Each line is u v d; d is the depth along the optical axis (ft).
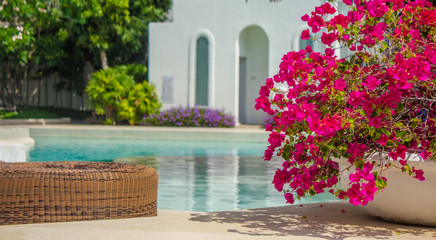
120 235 9.96
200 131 49.21
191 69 62.28
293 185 11.54
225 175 26.81
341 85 10.75
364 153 11.07
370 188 10.16
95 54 75.10
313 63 11.39
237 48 61.21
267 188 22.86
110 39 71.97
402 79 10.03
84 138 50.29
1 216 11.48
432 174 10.97
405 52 11.19
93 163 14.75
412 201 11.35
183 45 62.59
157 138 49.96
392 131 10.78
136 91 61.57
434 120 10.91
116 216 12.36
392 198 11.57
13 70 77.51
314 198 20.40
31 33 58.80
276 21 59.06
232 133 48.62
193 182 24.53
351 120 10.46
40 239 9.57
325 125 10.26
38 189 11.66
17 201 11.55
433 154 10.77
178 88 62.80
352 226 11.73
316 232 10.96
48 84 87.40
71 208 11.85
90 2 63.57
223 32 61.26
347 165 11.86
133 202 12.72
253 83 69.10
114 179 12.31
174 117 59.06
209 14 61.72
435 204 11.23
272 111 11.77
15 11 56.39
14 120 60.29
